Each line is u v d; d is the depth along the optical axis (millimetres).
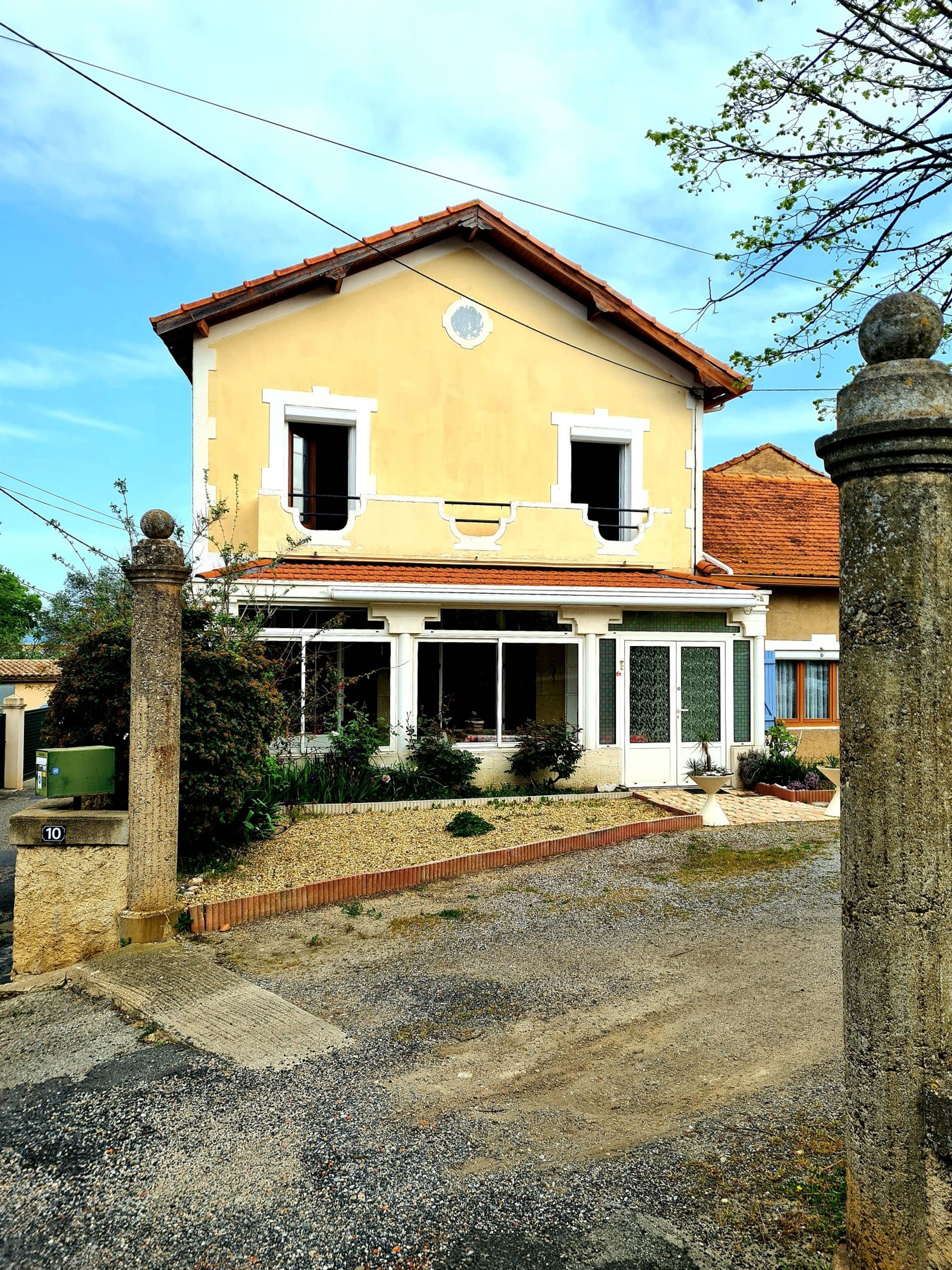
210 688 7766
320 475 14188
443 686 13867
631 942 6477
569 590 12273
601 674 12938
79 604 10961
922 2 4934
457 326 14125
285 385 13242
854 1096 2627
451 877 8328
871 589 2604
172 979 5672
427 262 14031
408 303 13906
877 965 2553
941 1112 2480
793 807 11727
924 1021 2518
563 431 14578
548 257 14008
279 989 5570
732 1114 3984
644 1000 5383
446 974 5836
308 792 10961
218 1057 4629
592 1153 3682
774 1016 5113
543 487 14500
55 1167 3621
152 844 6379
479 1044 4785
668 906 7344
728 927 6805
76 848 6266
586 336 14758
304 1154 3695
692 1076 4375
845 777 2674
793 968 5906
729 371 14883
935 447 2518
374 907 7406
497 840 9344
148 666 6352
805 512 17547
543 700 14320
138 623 6379
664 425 15141
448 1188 3441
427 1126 3920
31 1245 3154
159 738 6383
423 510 13367
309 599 11477
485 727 13883
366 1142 3787
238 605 10805
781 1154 3621
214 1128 3912
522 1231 3172
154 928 6352
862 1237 2604
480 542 13578
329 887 7523
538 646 14367
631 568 14414
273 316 13234
